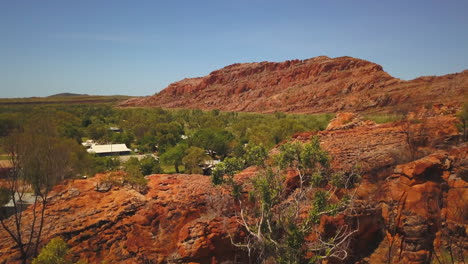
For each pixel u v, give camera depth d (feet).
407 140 43.78
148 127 262.47
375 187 37.04
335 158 42.01
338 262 31.76
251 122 273.54
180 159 146.72
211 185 36.06
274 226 30.07
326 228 32.91
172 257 29.86
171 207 33.14
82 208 32.94
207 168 144.87
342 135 53.31
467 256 29.17
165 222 32.22
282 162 31.30
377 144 46.73
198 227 30.22
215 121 309.83
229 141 185.57
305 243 30.17
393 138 48.39
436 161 34.35
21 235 29.50
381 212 35.27
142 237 30.99
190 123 338.13
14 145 31.48
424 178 33.68
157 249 30.48
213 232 30.30
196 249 29.30
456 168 34.27
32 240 29.04
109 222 31.50
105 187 35.86
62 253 26.32
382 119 99.66
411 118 54.19
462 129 48.26
